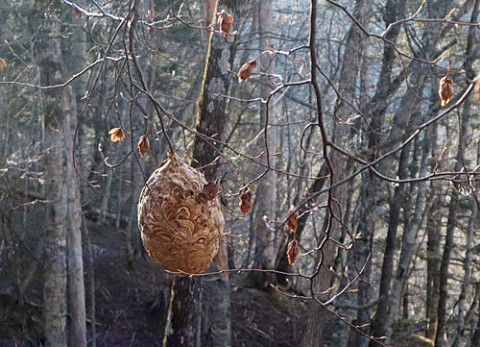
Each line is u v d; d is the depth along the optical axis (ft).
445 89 11.90
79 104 56.59
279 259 64.80
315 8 11.29
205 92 30.09
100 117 59.52
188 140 55.67
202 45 51.19
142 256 69.31
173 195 13.61
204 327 51.19
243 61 51.75
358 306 39.24
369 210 45.16
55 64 41.63
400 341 60.29
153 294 62.44
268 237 56.70
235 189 44.98
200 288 33.68
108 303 60.44
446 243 57.57
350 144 39.63
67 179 43.80
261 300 64.75
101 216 73.05
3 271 54.29
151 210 13.60
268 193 55.72
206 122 30.04
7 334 52.21
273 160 52.24
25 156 55.01
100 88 57.93
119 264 65.77
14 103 54.19
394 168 62.69
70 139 43.24
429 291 75.20
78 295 45.27
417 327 61.93
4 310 53.57
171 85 57.62
